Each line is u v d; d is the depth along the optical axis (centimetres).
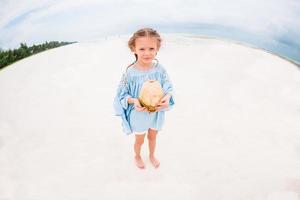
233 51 299
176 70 270
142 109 155
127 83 159
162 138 198
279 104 228
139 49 151
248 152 186
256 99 234
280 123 210
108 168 177
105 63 284
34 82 259
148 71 159
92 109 226
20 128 210
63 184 168
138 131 163
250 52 297
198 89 246
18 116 221
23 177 173
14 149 192
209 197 159
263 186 164
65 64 284
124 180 169
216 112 221
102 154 187
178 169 175
